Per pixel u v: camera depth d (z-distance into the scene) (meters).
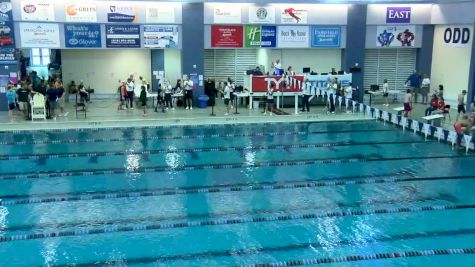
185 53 19.42
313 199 9.77
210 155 12.88
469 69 18.47
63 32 18.33
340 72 20.23
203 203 9.53
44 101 16.34
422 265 7.23
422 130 14.98
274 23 19.86
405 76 21.88
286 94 18.16
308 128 16.16
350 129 16.03
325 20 20.19
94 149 13.35
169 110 18.59
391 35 20.75
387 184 10.68
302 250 7.63
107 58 21.19
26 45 18.05
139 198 9.77
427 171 11.59
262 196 9.93
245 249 7.67
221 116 17.30
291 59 21.34
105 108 18.94
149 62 21.47
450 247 7.76
